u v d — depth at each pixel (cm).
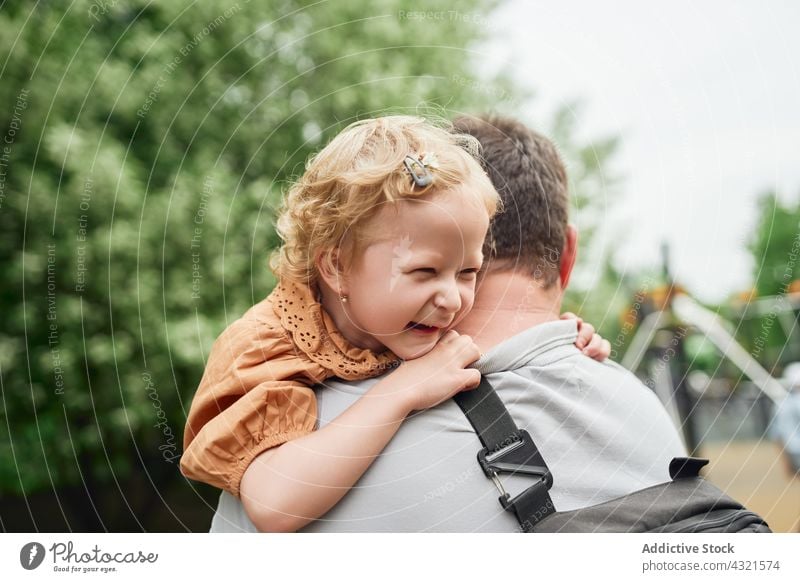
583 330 136
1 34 337
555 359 121
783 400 447
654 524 111
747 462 438
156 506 422
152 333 327
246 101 338
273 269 133
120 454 390
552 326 125
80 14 346
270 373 120
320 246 120
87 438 375
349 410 114
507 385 116
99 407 352
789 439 443
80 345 331
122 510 421
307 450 112
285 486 111
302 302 125
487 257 128
